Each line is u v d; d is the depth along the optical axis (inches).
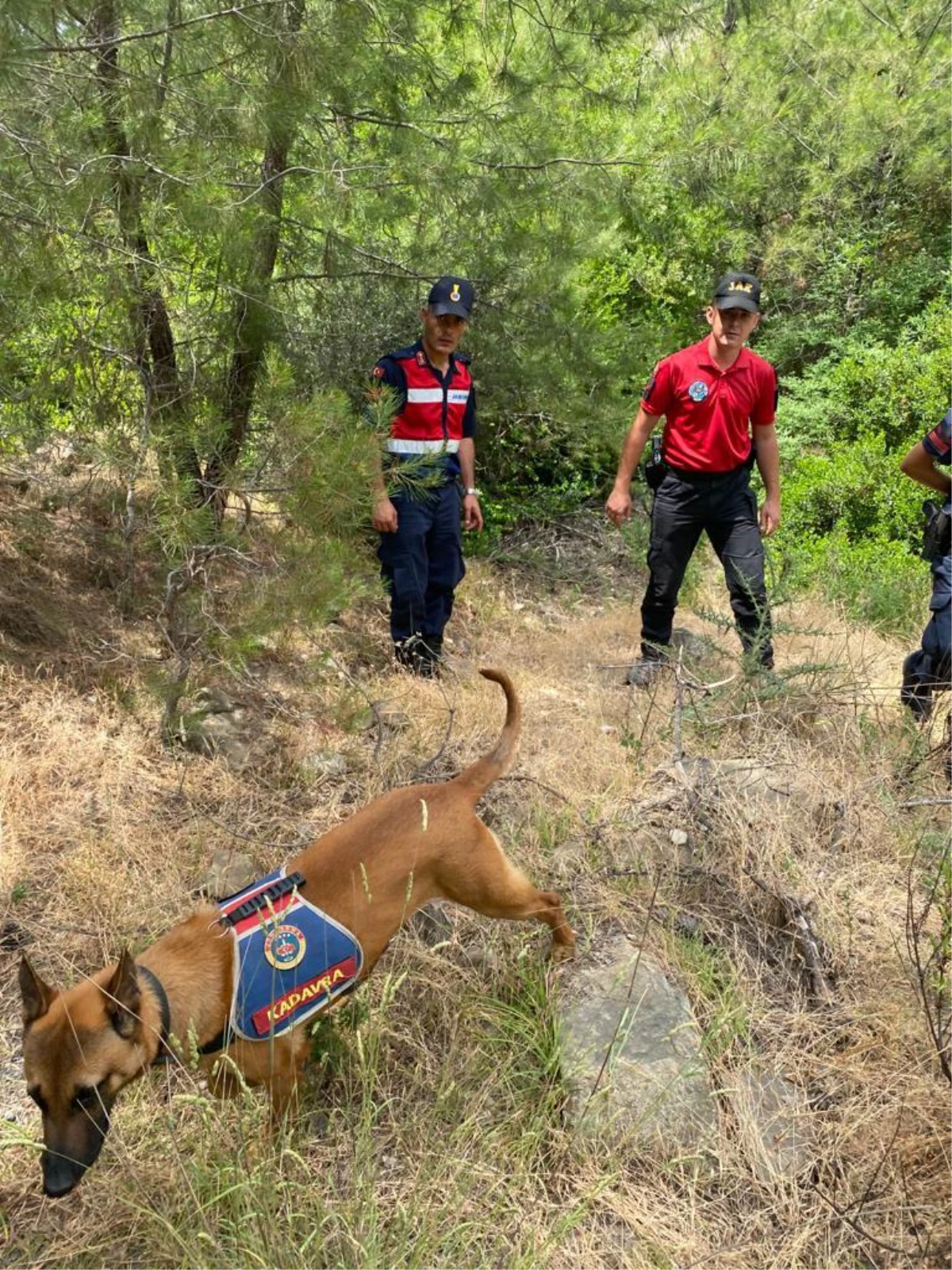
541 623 278.4
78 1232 97.8
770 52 442.3
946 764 170.1
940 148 451.8
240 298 195.8
